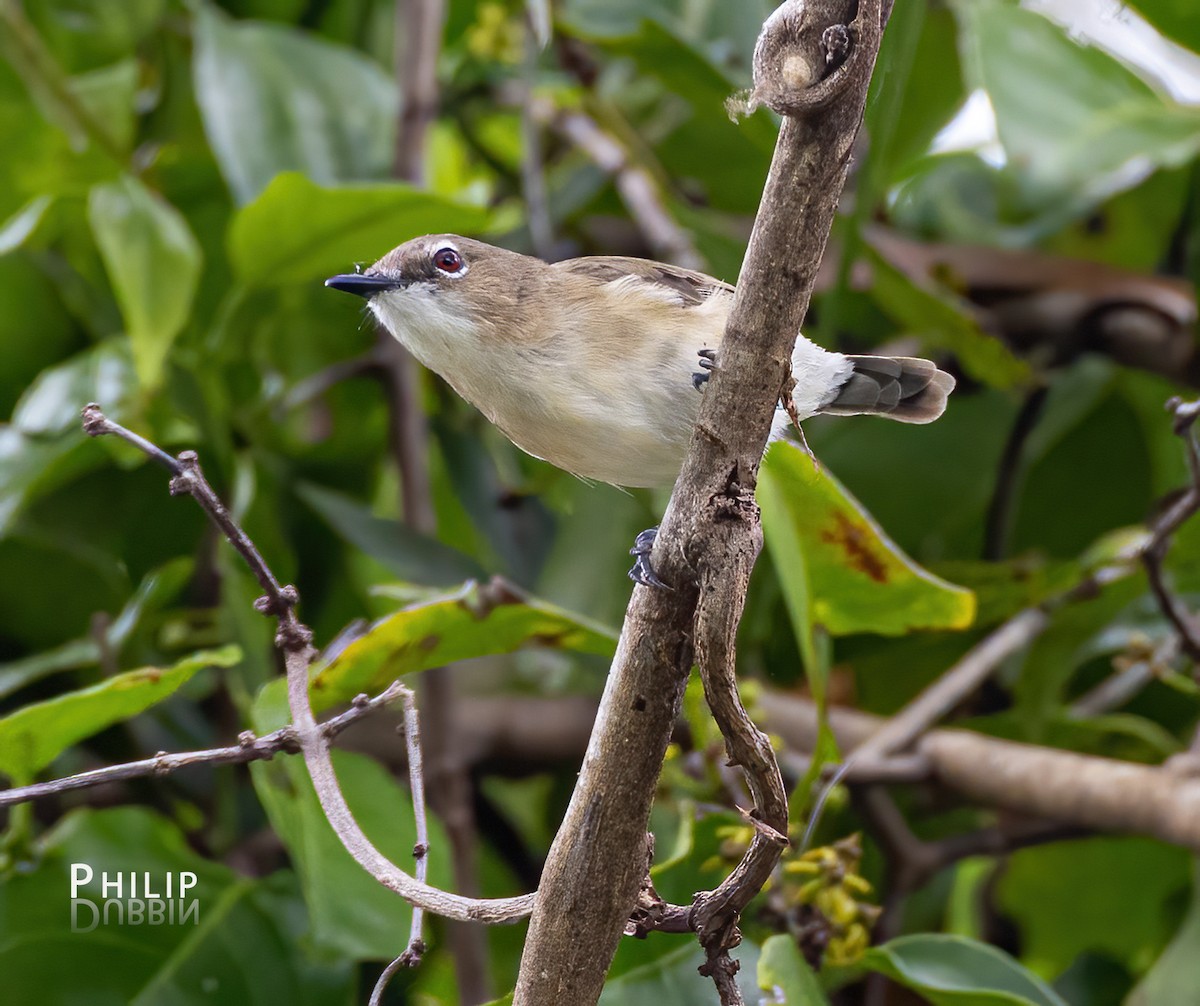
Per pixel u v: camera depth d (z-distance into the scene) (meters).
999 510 3.26
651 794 3.11
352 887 3.17
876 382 3.22
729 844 3.17
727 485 3.10
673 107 3.29
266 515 3.24
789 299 3.10
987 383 3.26
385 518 3.23
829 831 3.20
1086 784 3.20
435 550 3.23
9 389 3.26
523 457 3.28
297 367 3.26
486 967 3.21
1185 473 3.28
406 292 3.20
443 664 3.18
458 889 3.21
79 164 3.25
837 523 3.17
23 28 3.24
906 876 3.22
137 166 3.27
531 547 3.27
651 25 3.25
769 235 3.10
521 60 3.28
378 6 3.30
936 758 3.21
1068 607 3.23
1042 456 3.27
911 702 3.26
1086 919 3.26
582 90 3.28
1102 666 3.27
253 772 3.16
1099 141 3.21
